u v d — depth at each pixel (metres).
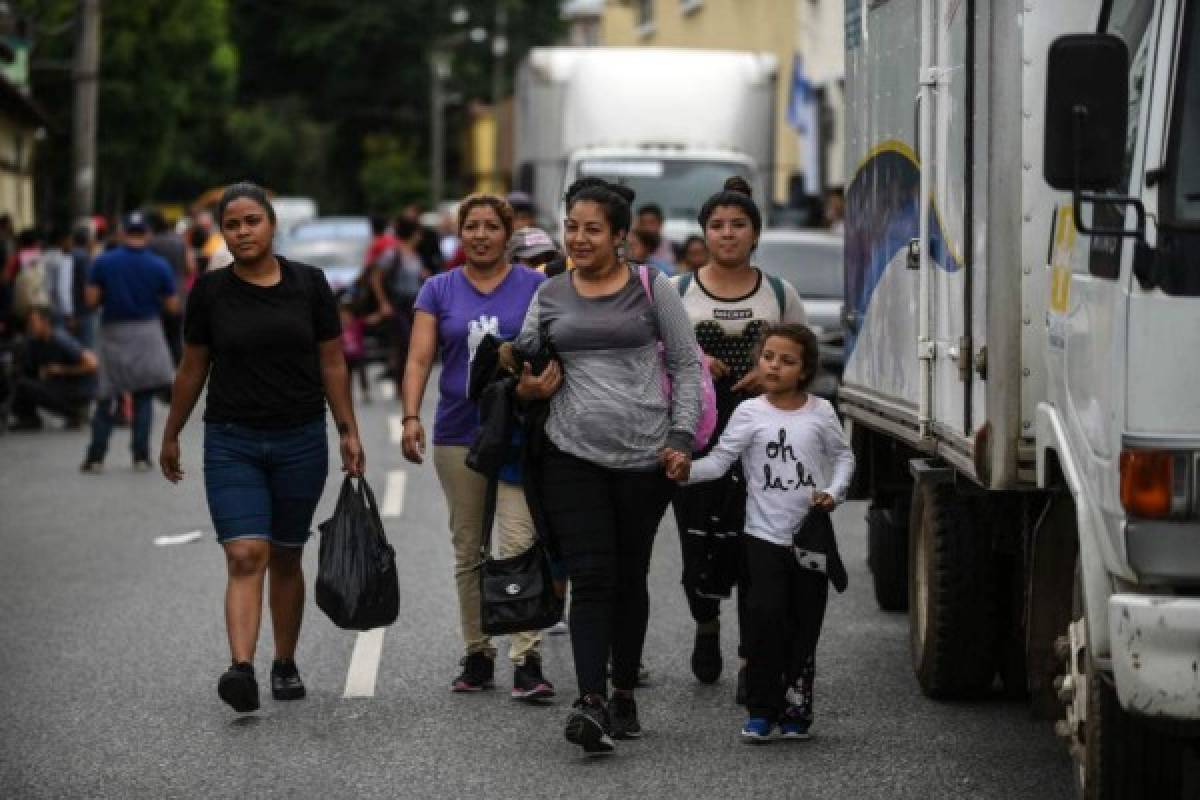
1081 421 15.48
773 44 94.56
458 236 22.02
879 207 23.25
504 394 19.25
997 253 17.64
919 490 22.14
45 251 59.94
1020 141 17.58
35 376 53.34
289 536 21.39
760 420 19.42
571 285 19.19
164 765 19.12
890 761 19.03
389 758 19.28
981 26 18.30
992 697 21.78
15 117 94.12
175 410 21.20
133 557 31.97
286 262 21.16
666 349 19.19
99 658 24.19
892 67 22.52
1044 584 17.75
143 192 120.25
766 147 64.44
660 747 19.61
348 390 21.53
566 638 25.20
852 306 25.20
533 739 19.97
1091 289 15.35
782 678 19.70
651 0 116.12
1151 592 14.27
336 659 23.92
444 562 30.94
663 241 47.22
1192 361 13.93
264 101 193.50
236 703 20.39
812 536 19.17
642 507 19.20
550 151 64.12
